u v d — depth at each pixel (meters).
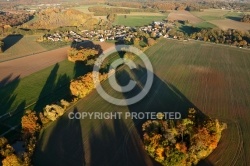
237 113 108.19
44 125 97.06
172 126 84.81
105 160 81.62
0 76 144.12
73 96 118.06
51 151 84.94
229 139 90.88
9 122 102.12
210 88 130.62
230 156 83.06
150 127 89.69
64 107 106.56
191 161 78.12
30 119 92.50
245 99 120.38
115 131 94.69
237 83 137.75
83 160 81.69
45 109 100.25
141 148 86.12
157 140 81.19
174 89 127.62
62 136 91.81
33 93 124.69
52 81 137.62
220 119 103.44
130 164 79.94
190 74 147.12
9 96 121.75
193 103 115.00
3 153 80.75
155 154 80.44
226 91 127.94
